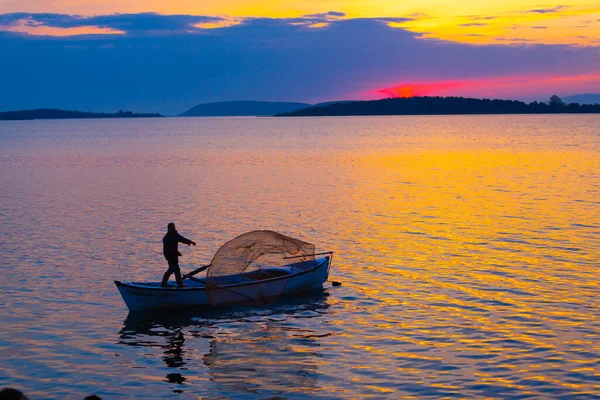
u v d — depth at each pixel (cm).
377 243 3172
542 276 2523
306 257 2588
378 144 11669
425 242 3170
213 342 1975
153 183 5941
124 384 1673
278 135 16375
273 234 2470
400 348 1864
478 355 1792
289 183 5741
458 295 2319
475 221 3703
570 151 9238
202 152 10200
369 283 2516
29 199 4972
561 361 1739
